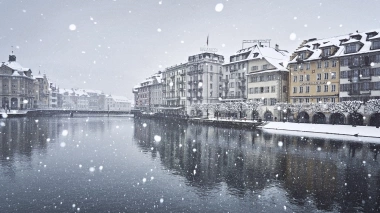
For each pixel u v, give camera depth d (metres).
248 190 17.69
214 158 27.41
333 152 29.80
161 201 15.49
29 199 16.17
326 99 58.72
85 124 73.69
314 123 55.19
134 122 85.19
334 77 57.28
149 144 37.12
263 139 40.56
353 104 47.19
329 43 60.44
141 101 142.88
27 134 46.53
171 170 22.78
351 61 54.31
